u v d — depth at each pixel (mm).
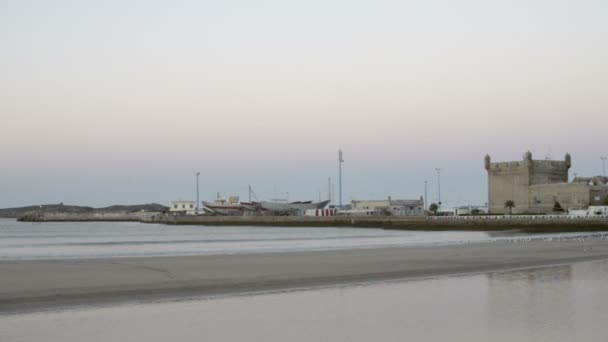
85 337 18562
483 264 40250
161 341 18094
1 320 21203
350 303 24688
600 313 22016
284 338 18453
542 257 45688
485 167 160625
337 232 131250
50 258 46688
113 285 29078
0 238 110750
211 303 24812
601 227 107000
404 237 95625
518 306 23641
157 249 63625
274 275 33500
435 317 21562
